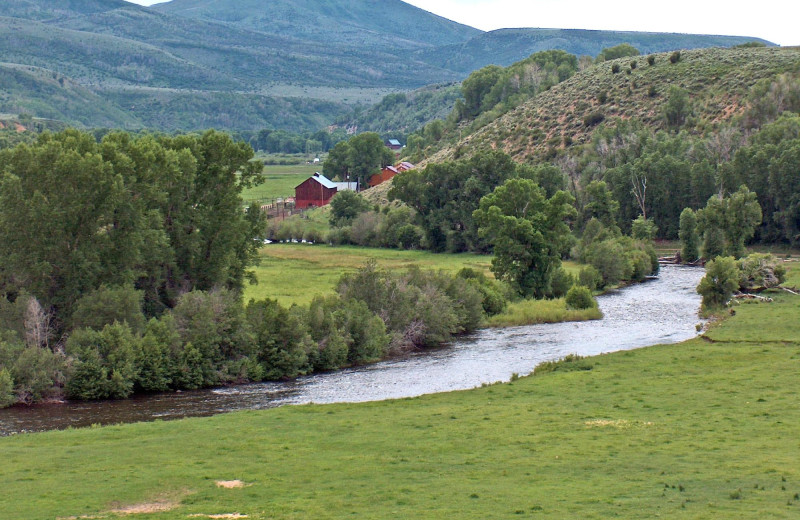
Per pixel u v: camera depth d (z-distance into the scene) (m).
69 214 89.38
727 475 38.34
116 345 77.75
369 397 71.81
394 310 99.69
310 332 87.50
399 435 51.34
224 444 50.28
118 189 92.31
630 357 79.44
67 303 88.81
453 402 63.44
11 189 88.06
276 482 40.91
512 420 54.38
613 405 57.81
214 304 84.38
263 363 83.62
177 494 39.16
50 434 56.19
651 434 48.09
